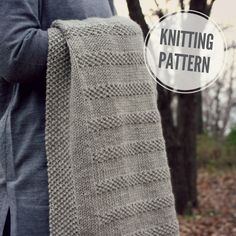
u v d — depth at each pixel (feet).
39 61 4.50
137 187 4.74
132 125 4.74
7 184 4.76
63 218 4.52
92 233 4.48
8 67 4.51
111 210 4.52
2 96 4.93
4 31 4.48
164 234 4.88
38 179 4.64
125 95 4.69
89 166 4.46
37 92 4.67
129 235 4.63
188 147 18.69
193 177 18.93
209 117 40.42
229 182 27.40
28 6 4.57
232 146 33.35
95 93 4.51
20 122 4.71
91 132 4.46
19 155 4.70
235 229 17.35
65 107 4.55
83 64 4.49
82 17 4.85
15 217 4.68
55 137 4.55
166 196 4.89
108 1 5.42
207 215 18.79
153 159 4.83
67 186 4.51
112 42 4.65
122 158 4.60
